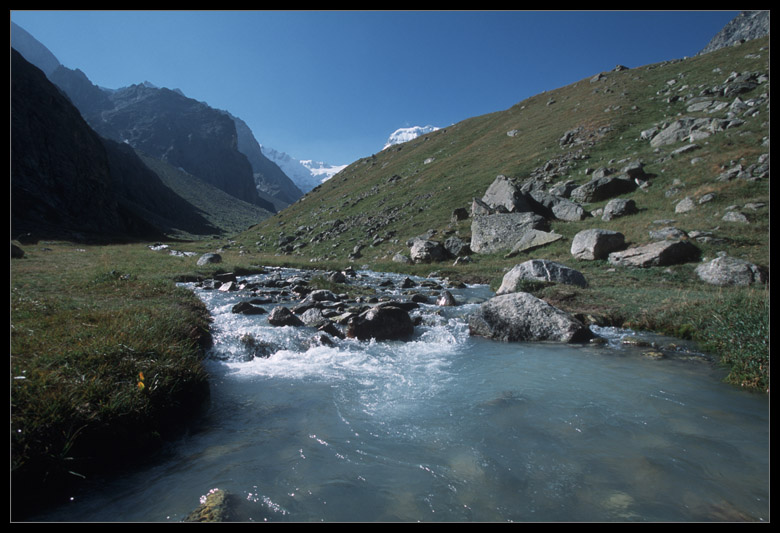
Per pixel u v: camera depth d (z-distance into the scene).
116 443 4.05
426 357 8.00
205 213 183.38
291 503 3.35
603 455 4.16
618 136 41.78
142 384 4.55
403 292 16.73
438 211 42.44
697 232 19.98
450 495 3.51
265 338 8.77
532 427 4.82
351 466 3.97
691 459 4.05
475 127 80.75
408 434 4.68
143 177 155.38
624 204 26.80
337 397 5.86
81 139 69.88
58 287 11.45
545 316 9.49
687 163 29.97
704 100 39.69
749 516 3.18
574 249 22.28
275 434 4.69
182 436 4.66
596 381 6.43
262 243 57.22
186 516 3.16
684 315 9.88
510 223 30.42
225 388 6.22
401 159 82.19
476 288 19.02
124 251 35.41
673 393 5.88
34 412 3.65
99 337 5.77
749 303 8.78
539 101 75.25
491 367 7.28
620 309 11.20
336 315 11.20
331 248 43.25
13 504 3.16
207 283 17.80
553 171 39.72
